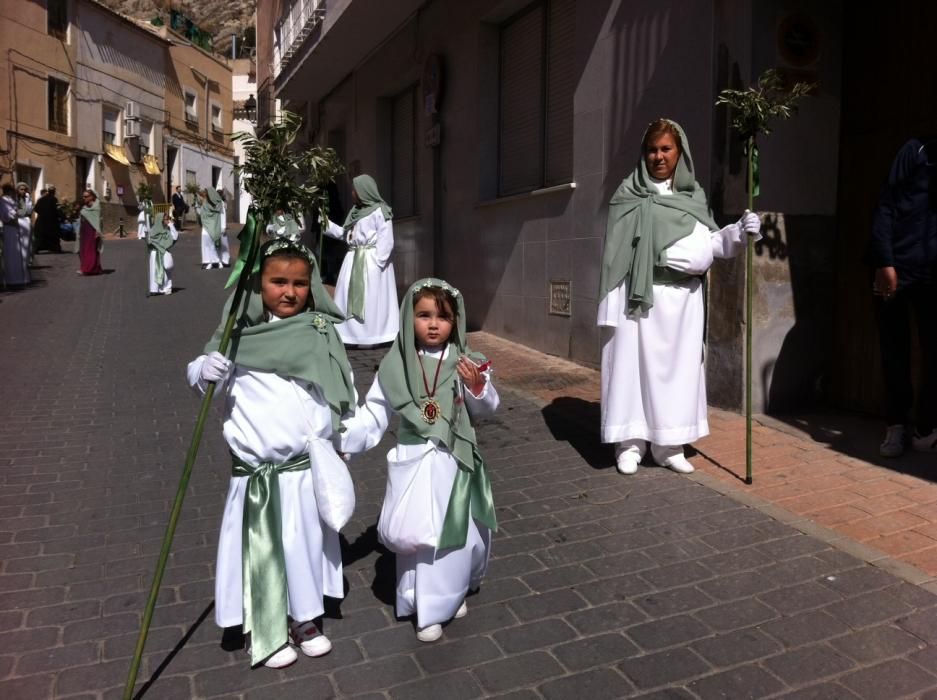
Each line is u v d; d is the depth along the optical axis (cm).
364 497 488
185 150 4062
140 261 2198
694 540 407
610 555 394
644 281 472
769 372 614
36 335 1061
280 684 295
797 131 602
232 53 5362
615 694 285
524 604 350
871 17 591
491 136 1040
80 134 3173
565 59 883
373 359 877
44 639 328
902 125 573
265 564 292
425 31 1206
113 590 370
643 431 494
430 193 1198
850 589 351
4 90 2745
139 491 501
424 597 315
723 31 606
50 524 449
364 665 306
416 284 317
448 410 316
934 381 507
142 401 725
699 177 641
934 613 330
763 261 602
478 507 321
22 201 1625
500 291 998
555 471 516
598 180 788
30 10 2862
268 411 293
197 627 337
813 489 465
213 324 1160
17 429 638
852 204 611
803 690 285
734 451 538
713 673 296
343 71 1620
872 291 560
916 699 278
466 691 289
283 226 307
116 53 3409
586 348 826
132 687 278
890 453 507
